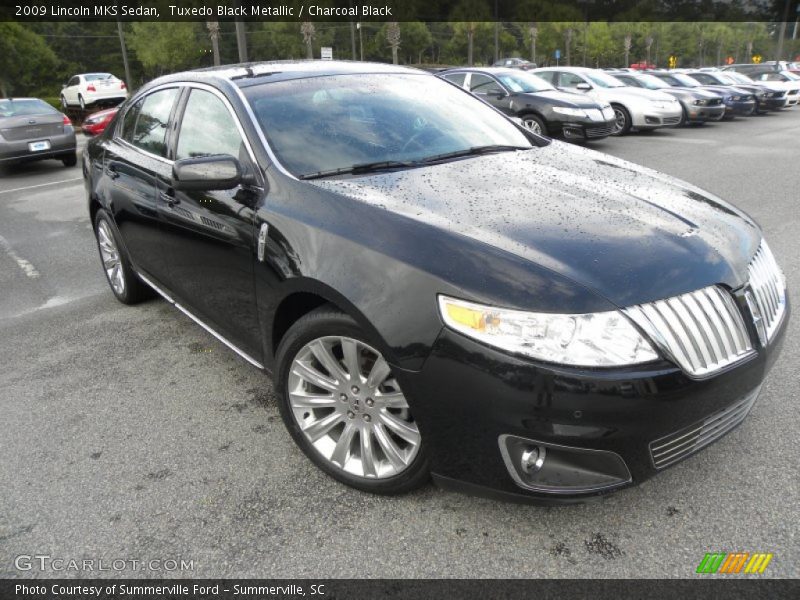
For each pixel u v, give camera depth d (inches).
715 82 829.2
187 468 105.3
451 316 78.1
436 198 98.4
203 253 120.6
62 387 134.7
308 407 100.0
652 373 74.9
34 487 102.0
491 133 135.1
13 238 266.1
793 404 113.1
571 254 82.4
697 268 83.1
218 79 129.0
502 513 91.2
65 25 2229.3
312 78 132.6
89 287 199.5
